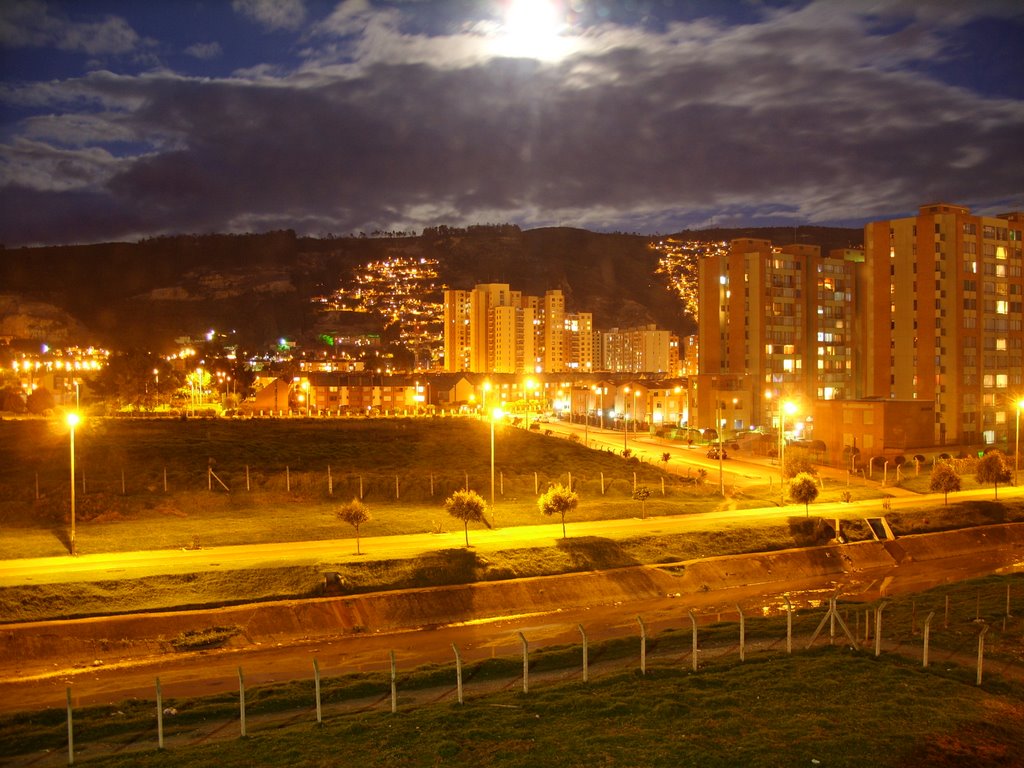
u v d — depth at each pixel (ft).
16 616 151.33
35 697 127.75
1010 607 159.43
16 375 628.28
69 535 205.57
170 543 199.52
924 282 428.56
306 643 159.22
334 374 594.24
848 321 531.09
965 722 98.99
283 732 100.78
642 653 120.47
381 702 116.06
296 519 232.32
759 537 231.30
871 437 362.12
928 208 438.40
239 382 653.30
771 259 491.31
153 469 282.97
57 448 300.81
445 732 98.48
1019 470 353.10
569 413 579.48
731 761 88.58
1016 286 451.94
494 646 156.56
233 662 146.92
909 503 277.03
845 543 237.04
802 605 188.85
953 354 425.69
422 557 191.83
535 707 106.83
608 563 204.54
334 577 177.27
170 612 159.94
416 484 275.18
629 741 94.02
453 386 646.74
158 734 101.19
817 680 113.91
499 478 293.02
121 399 446.19
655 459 362.53
